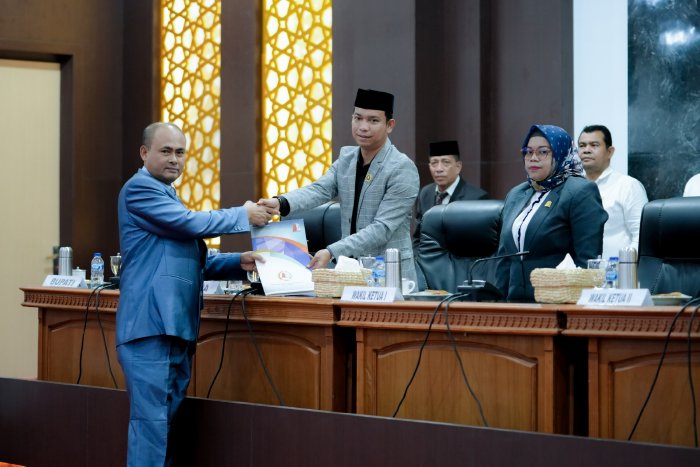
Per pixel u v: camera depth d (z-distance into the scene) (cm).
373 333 367
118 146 902
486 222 438
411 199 421
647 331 308
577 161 394
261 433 374
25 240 875
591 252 375
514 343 336
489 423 340
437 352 354
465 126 678
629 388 315
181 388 385
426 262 454
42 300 483
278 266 402
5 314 864
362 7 716
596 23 626
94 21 895
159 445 366
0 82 873
